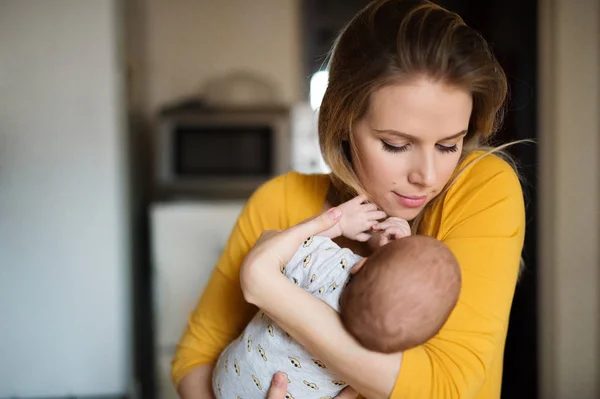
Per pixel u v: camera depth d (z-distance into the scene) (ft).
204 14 12.26
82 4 8.20
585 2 7.50
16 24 8.20
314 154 10.62
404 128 2.52
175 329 9.55
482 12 11.31
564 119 7.63
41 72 8.24
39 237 8.36
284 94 12.37
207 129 10.45
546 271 7.95
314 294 2.74
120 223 8.41
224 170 10.50
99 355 8.49
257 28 12.30
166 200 10.52
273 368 2.83
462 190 2.86
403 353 2.46
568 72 7.59
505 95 2.79
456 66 2.44
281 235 2.65
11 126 8.27
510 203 2.76
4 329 8.42
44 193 8.33
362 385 2.47
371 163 2.70
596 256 7.73
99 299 8.44
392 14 2.60
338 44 2.83
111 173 8.36
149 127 12.04
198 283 9.56
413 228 3.05
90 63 8.27
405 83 2.46
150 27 12.22
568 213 7.72
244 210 3.53
